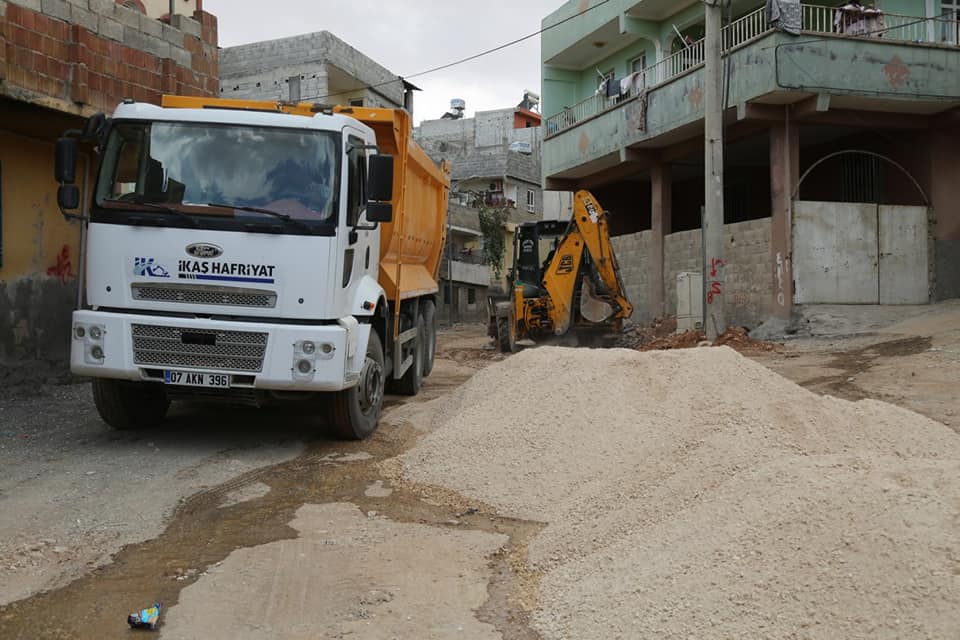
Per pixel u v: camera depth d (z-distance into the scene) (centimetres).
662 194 2295
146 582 470
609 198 2817
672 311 2248
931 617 331
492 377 901
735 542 420
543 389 801
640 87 2336
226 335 743
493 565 507
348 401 823
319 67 3559
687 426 666
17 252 1191
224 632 405
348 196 789
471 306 4784
